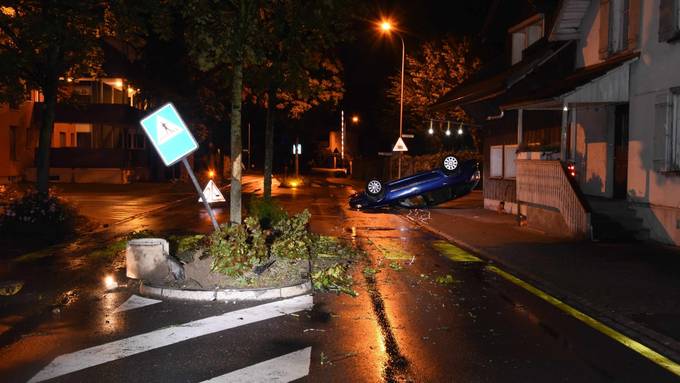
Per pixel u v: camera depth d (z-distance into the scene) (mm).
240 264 9898
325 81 20578
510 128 23828
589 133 18859
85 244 15367
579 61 19266
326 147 94938
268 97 18641
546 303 9539
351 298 9742
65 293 9906
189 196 33438
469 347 7320
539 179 17969
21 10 16422
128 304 9195
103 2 16500
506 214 23484
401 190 24359
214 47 10773
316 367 6559
